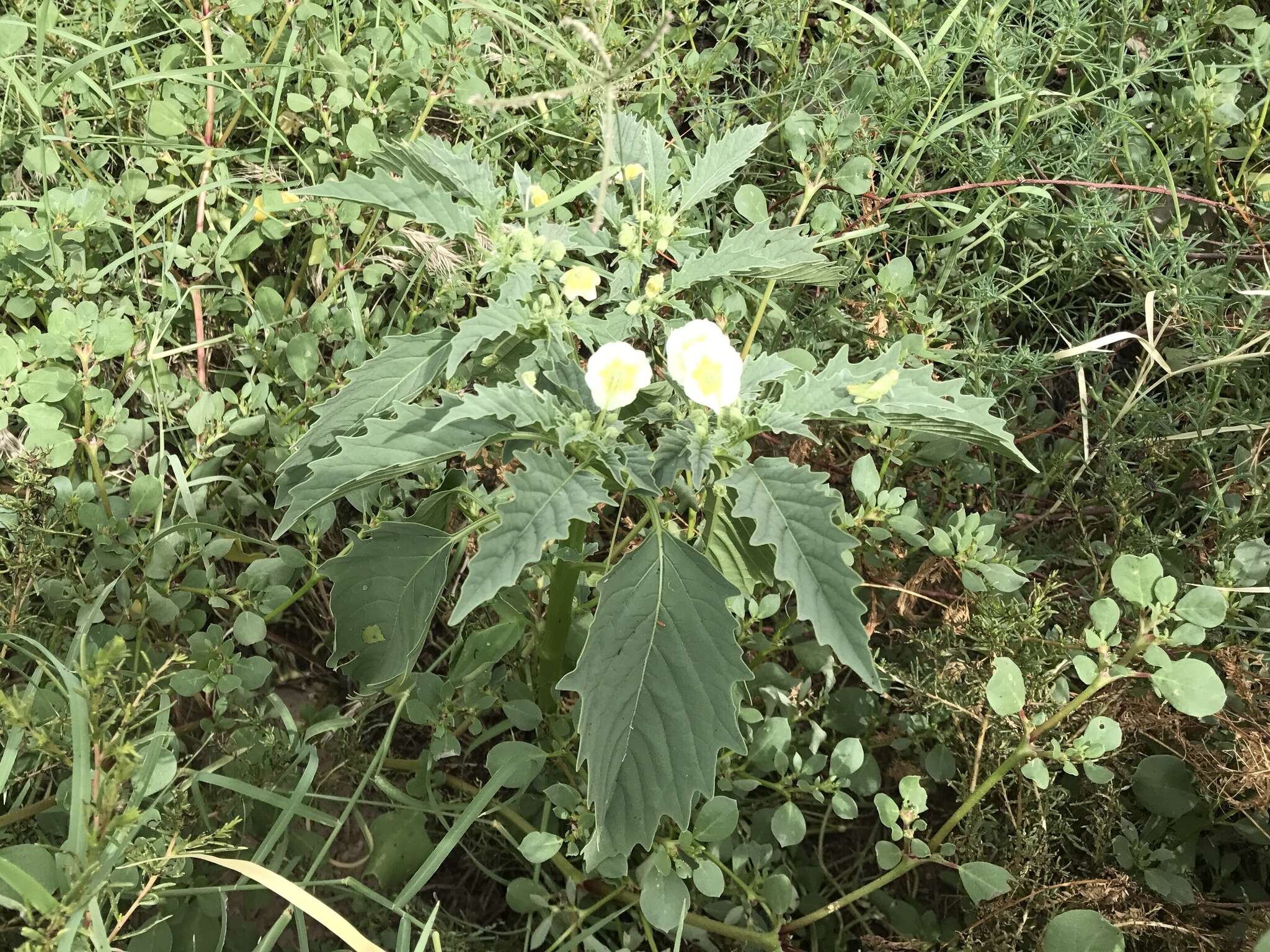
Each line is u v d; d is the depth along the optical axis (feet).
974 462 1.65
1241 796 1.35
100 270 1.62
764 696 1.50
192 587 1.43
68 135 1.70
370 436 1.11
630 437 1.30
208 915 1.24
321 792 1.48
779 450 1.76
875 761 1.48
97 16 1.78
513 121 1.84
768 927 1.38
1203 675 1.16
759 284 1.78
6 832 1.23
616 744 1.09
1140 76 1.92
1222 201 1.93
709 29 2.09
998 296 1.77
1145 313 1.81
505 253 1.18
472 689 1.38
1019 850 1.31
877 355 1.75
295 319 1.68
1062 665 1.33
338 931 1.06
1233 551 1.52
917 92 1.87
